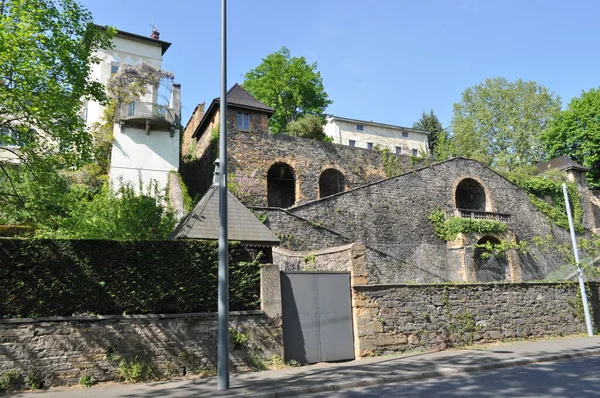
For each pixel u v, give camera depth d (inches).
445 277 1153.4
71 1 534.6
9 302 380.8
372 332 516.1
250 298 473.7
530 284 661.3
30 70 469.7
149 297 425.1
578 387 328.5
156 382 398.6
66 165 543.2
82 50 538.9
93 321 402.0
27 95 469.4
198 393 346.9
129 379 399.9
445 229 1193.4
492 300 617.3
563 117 1972.2
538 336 641.0
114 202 684.7
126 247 428.1
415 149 2159.2
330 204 1041.5
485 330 597.6
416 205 1173.1
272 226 866.1
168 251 442.0
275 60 1756.9
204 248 457.7
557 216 1390.3
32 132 519.2
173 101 1072.8
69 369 386.3
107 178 1003.3
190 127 1472.7
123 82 1037.8
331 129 2006.6
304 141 1245.7
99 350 398.6
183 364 423.2
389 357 501.4
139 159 1017.5
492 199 1306.6
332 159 1279.5
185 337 429.7
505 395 308.8
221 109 414.6
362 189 1099.3
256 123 1189.7
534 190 1573.6
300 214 998.4
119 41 1318.9
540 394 307.7
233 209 588.1
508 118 2159.2
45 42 491.5
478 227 1187.9
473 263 1134.4
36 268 394.6
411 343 536.7
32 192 548.1
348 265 533.6
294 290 496.1
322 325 498.3
